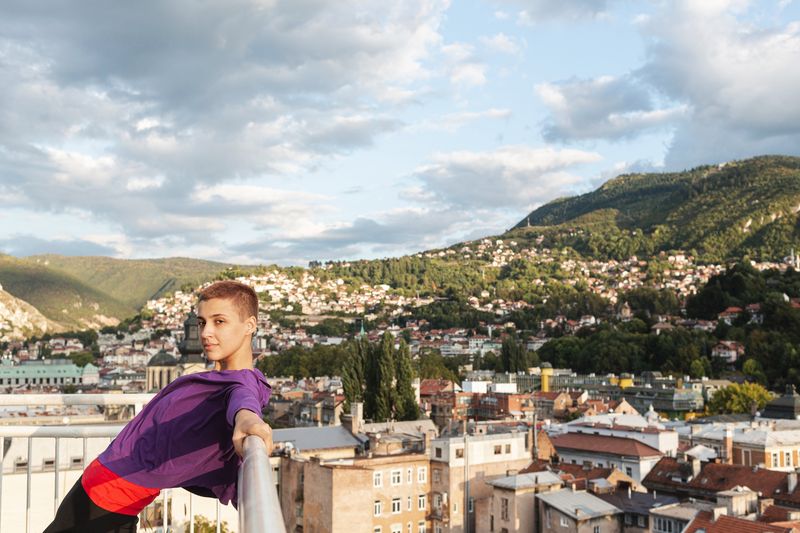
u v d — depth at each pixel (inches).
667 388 7042.3
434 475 2842.0
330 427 3348.9
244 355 173.0
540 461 3107.8
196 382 165.6
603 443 3622.0
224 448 165.9
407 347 4643.2
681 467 2950.3
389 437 3235.7
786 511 2023.9
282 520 90.6
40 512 553.3
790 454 3506.4
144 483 169.5
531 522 2546.8
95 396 438.6
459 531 2773.1
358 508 2327.8
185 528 474.0
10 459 598.9
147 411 173.3
